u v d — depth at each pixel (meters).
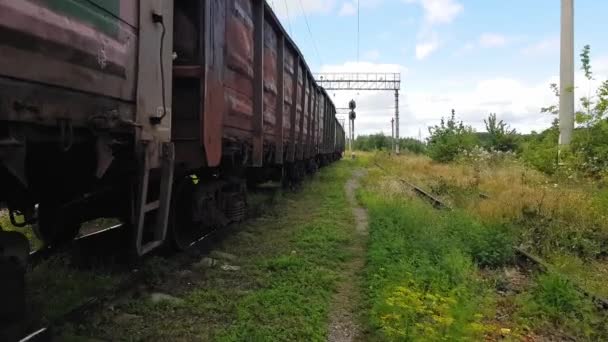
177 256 6.93
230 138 7.78
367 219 11.35
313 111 21.20
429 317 4.80
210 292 5.71
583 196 11.46
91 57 3.71
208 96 6.50
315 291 5.93
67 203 5.12
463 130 34.53
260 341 4.47
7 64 2.91
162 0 5.05
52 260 6.16
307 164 21.69
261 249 7.98
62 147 3.44
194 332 4.68
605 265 7.87
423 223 9.48
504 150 31.89
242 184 9.05
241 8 8.32
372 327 4.96
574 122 16.50
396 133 67.31
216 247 7.81
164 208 5.18
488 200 12.27
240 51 8.29
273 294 5.67
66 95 3.49
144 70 4.64
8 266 3.38
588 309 5.38
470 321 4.59
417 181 22.03
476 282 6.18
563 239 8.61
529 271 7.15
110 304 5.04
